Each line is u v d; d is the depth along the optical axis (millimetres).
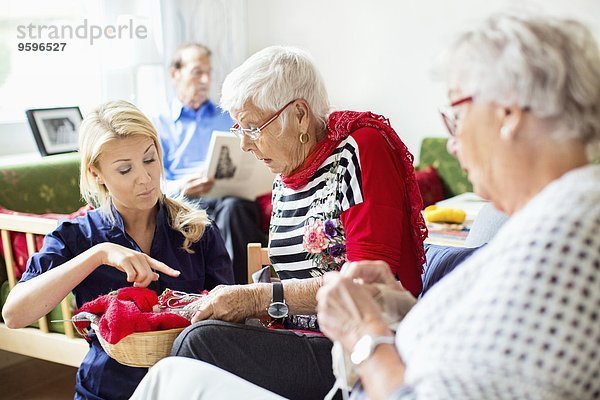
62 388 3006
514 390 913
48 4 3688
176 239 1964
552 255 928
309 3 4523
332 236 1702
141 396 1494
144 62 4008
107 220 1921
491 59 1022
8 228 2535
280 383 1569
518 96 1006
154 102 4078
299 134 1721
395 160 1715
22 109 3674
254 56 1731
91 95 3871
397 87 4383
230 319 1619
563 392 917
